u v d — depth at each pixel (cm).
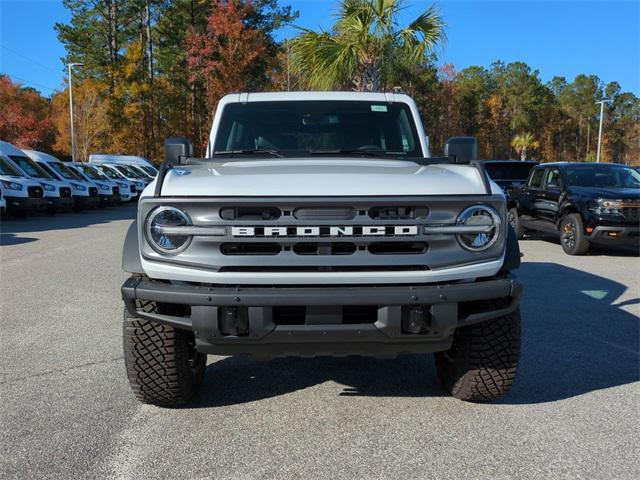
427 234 322
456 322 325
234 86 3684
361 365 492
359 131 490
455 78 6481
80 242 1334
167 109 4828
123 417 385
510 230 368
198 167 385
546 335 576
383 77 1377
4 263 1027
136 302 340
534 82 9069
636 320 634
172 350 367
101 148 4403
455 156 409
